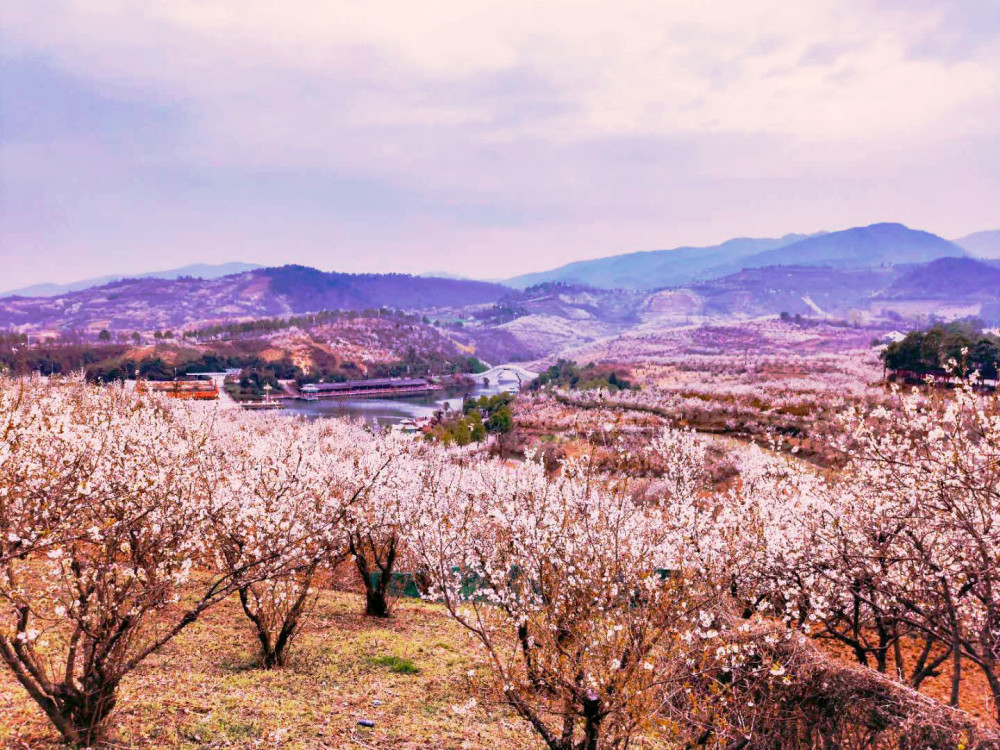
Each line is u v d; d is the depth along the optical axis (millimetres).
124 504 10289
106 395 22578
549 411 113000
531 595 11648
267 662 14945
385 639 18391
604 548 11297
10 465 9133
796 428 67750
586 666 9820
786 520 17047
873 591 14789
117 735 9859
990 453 11391
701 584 12391
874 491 14609
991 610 11680
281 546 12406
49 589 10039
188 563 10336
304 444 16250
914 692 10016
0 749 8875
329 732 11430
